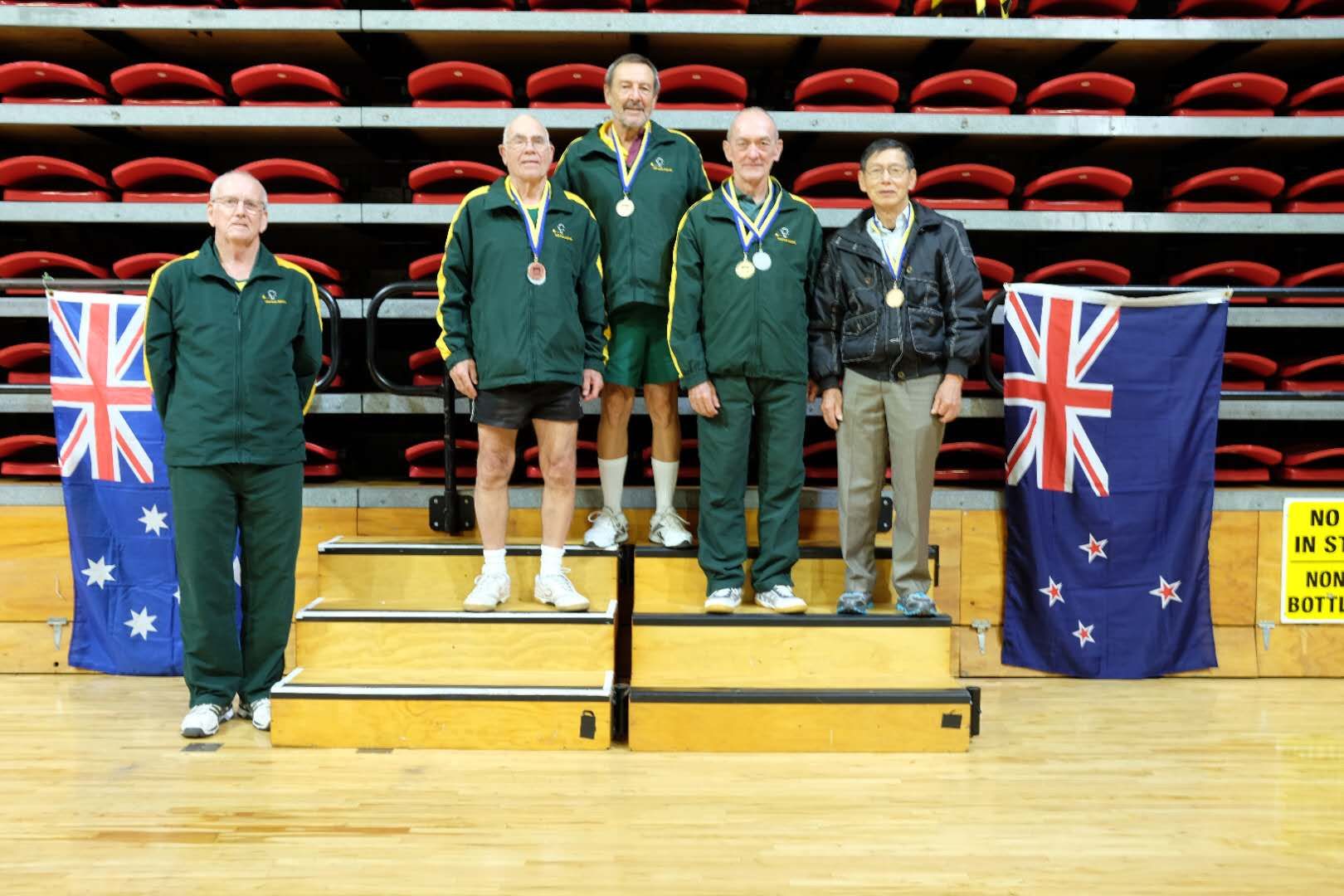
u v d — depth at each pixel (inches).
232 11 144.1
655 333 118.4
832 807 88.3
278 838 80.7
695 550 118.2
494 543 112.3
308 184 150.9
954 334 107.8
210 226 161.2
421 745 103.3
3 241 162.6
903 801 89.7
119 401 128.0
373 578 120.1
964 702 103.3
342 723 103.0
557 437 109.7
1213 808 89.0
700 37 148.7
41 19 143.0
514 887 72.7
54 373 128.6
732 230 108.6
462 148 162.4
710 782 94.3
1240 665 134.6
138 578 129.7
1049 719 115.0
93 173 145.5
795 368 109.4
